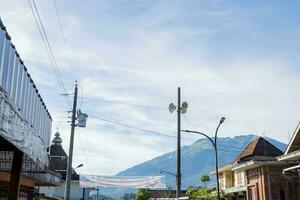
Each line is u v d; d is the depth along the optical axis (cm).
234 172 4641
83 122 3212
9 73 1084
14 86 1157
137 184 4897
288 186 3575
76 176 6894
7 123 1030
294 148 2567
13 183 1512
